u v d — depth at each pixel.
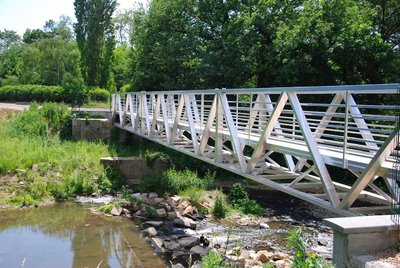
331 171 18.75
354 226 4.47
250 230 13.04
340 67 20.45
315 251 10.69
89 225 13.32
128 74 30.08
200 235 12.27
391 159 5.75
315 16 19.83
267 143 8.16
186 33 26.91
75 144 23.05
